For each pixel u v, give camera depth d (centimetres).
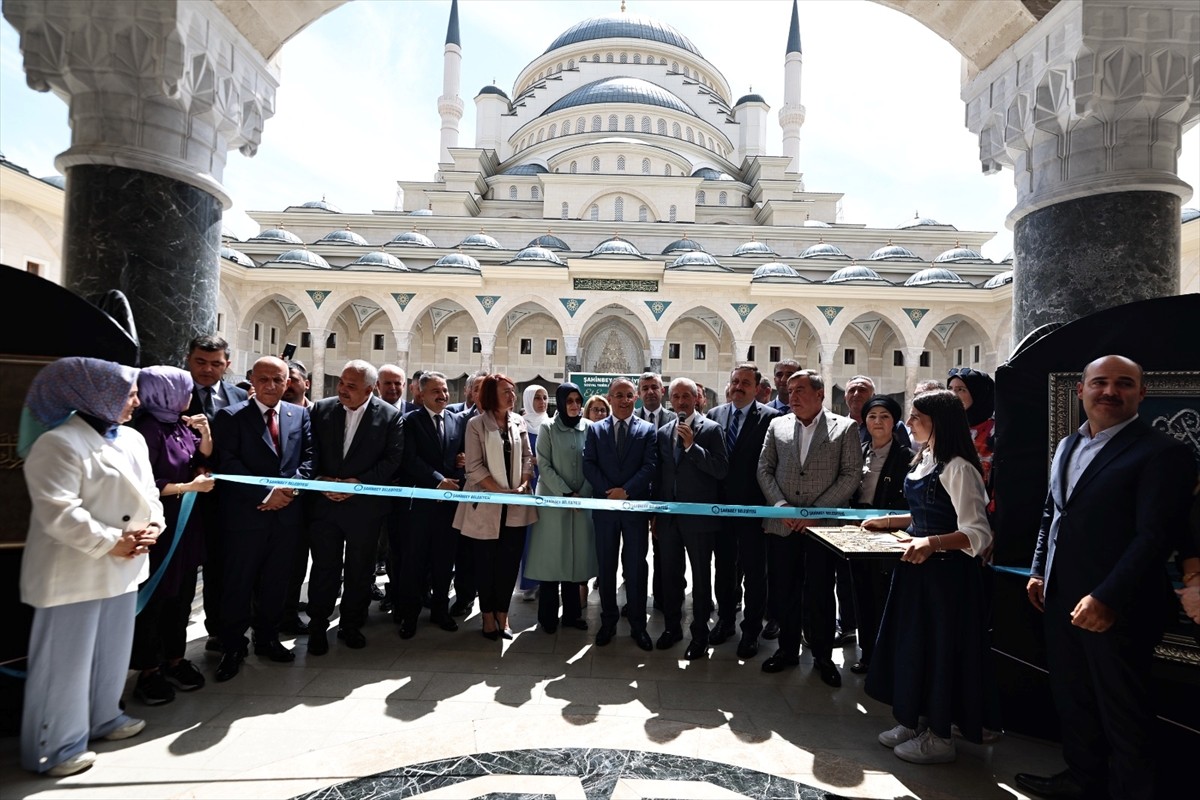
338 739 308
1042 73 444
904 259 3078
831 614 396
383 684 377
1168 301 290
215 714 334
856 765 292
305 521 443
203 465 392
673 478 443
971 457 302
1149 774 244
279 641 421
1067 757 268
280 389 413
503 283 2648
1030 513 326
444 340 3105
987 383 431
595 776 276
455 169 3897
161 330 444
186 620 379
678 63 4947
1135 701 244
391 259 2734
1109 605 236
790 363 584
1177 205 431
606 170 3822
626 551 454
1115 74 411
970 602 299
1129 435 256
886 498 424
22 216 1711
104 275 429
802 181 4109
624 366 3116
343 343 3041
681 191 3578
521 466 477
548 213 3569
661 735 317
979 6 493
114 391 286
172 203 450
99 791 261
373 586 579
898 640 308
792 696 371
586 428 497
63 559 274
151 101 436
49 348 327
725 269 2666
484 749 299
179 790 263
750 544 436
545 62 5050
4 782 267
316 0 529
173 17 418
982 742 313
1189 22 406
